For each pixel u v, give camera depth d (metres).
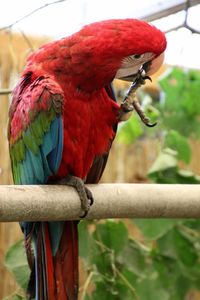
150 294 3.96
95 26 2.92
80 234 3.73
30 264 3.16
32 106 3.02
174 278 4.21
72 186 2.91
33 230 3.15
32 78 3.11
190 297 5.87
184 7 4.32
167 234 4.22
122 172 5.47
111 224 3.84
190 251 4.24
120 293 3.72
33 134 3.06
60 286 3.12
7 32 4.69
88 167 3.17
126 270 3.89
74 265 3.15
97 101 3.08
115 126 3.23
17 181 3.28
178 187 3.08
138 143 5.53
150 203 2.99
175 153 4.26
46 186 2.84
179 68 4.58
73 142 3.06
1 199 2.64
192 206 3.06
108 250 3.77
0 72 4.90
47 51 3.09
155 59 2.90
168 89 4.61
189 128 4.62
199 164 5.79
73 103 3.03
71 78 3.01
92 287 4.34
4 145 4.90
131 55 2.85
